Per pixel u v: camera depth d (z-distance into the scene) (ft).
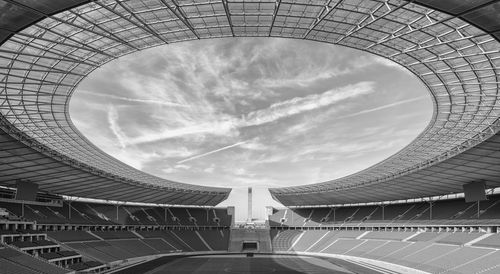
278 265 249.96
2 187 240.53
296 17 98.78
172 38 110.63
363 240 320.29
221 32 108.99
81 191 280.92
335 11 94.27
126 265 246.06
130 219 349.61
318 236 366.43
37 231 214.48
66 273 169.89
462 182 239.91
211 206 426.92
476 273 178.91
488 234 229.04
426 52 112.68
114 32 102.17
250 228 406.62
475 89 129.39
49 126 161.58
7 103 135.64
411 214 317.22
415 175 233.14
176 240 354.13
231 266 245.04
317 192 342.44
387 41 108.88
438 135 171.42
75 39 103.50
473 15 83.15
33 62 110.11
